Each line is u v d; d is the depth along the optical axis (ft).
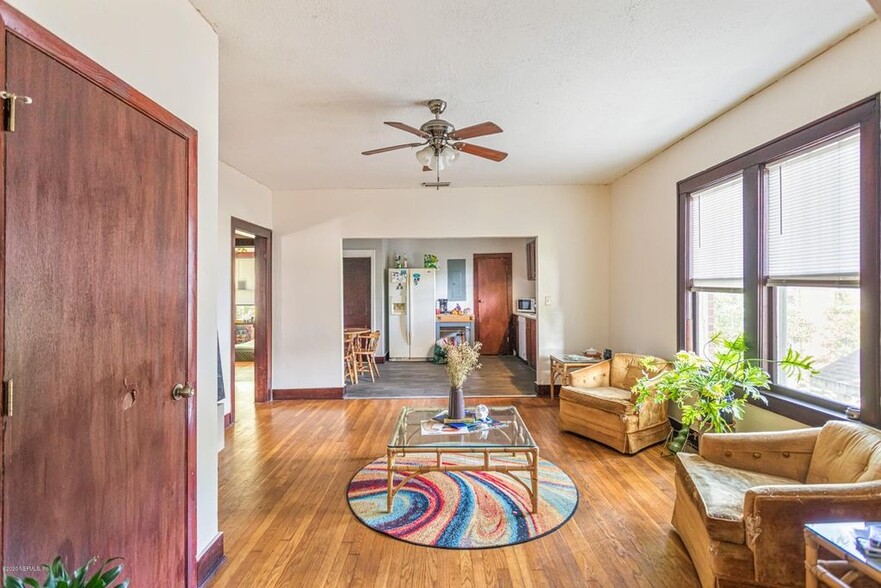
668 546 7.40
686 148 12.03
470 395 18.17
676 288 12.69
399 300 27.73
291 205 17.75
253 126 10.87
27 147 3.71
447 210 17.67
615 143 12.55
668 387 10.07
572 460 11.13
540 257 17.75
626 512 8.50
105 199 4.64
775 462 7.10
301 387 17.81
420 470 8.77
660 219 13.53
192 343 6.32
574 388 13.37
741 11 6.54
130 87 5.04
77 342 4.25
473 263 29.12
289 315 17.79
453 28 6.89
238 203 15.03
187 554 6.11
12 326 3.58
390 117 10.35
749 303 9.66
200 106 6.59
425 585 6.48
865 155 6.97
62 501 4.06
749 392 8.99
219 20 6.66
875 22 6.75
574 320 17.81
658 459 11.19
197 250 6.51
